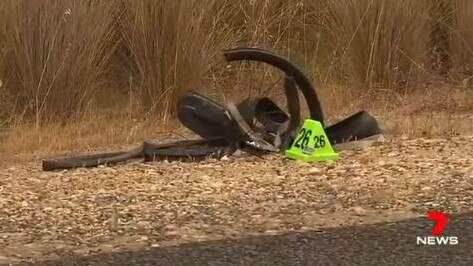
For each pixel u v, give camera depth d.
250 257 19.53
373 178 26.52
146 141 31.50
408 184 25.70
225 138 30.23
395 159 28.95
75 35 36.16
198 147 30.05
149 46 37.34
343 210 23.27
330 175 27.02
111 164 29.09
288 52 42.41
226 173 27.45
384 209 23.30
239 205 23.81
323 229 21.61
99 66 37.75
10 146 31.91
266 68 40.12
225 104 35.00
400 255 19.53
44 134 33.16
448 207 23.33
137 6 37.75
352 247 20.14
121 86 38.81
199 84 37.84
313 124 29.34
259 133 30.80
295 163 28.70
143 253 19.91
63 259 19.59
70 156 30.12
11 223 22.39
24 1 36.09
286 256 19.56
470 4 43.69
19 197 24.88
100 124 34.66
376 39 40.69
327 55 42.56
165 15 37.41
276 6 43.84
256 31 42.44
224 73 40.19
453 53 43.69
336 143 31.02
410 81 41.12
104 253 19.95
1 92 35.84
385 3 40.94
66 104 35.72
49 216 22.98
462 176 26.52
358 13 41.22
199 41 38.03
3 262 19.45
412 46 41.38
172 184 26.12
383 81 40.69
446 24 44.38
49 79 35.53
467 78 42.41
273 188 25.58
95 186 26.03
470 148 30.47
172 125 35.41
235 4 42.66
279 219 22.52
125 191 25.38
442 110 37.97
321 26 43.12
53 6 35.97
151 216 22.84
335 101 38.53
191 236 21.17
